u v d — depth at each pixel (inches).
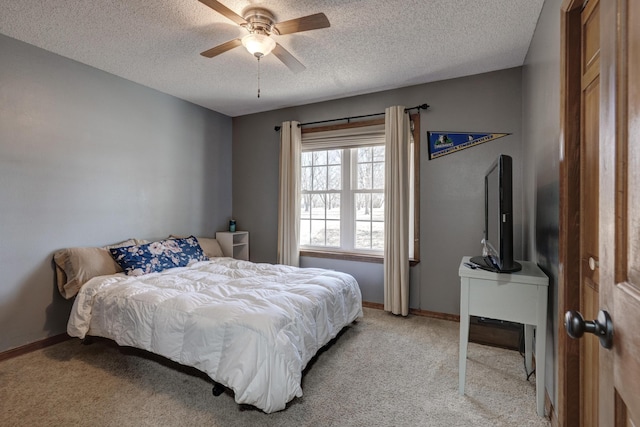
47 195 101.3
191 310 76.1
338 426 64.1
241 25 81.4
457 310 124.0
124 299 86.2
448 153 125.0
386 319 124.9
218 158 168.7
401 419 66.3
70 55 104.7
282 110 162.1
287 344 67.8
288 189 155.3
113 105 119.8
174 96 144.5
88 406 70.0
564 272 55.2
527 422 65.7
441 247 126.6
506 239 70.1
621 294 23.9
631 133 22.9
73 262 101.1
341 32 91.7
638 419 21.2
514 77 114.6
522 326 97.3
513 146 114.6
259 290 89.7
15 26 87.5
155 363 88.9
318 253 152.7
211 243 149.9
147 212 132.6
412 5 79.4
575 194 54.2
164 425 64.1
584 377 52.5
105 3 78.0
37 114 98.7
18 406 70.0
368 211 146.8
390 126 129.5
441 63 111.5
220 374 67.4
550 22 70.4
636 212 22.4
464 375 74.9
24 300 96.3
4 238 92.4
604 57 27.1
